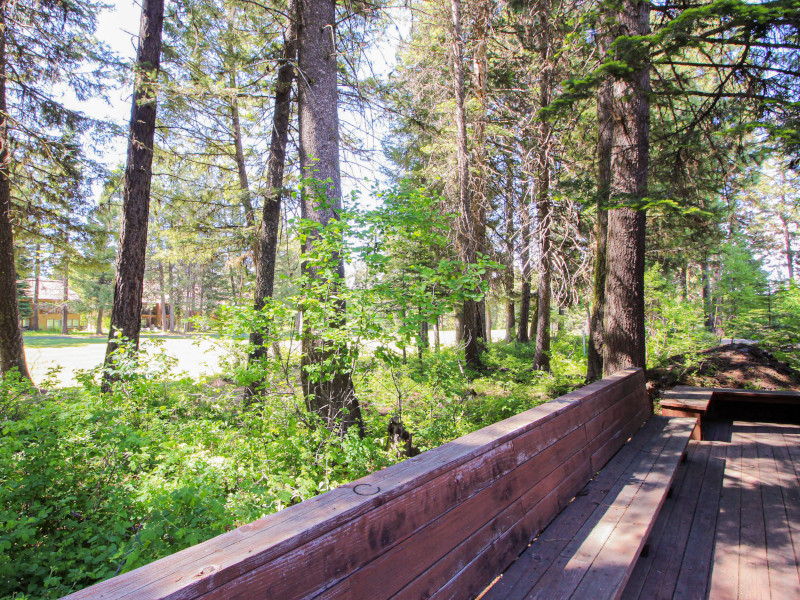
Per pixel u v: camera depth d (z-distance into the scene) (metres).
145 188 8.39
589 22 7.15
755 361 8.02
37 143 11.23
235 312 5.45
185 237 14.17
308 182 5.66
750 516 3.51
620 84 6.63
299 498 3.88
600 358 10.16
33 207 11.98
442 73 13.38
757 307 10.23
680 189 7.89
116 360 5.88
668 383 8.05
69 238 12.93
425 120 13.05
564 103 6.22
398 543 1.58
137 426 5.32
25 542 3.35
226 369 5.78
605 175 9.89
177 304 55.34
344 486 1.61
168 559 1.07
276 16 9.70
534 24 11.95
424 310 4.98
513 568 2.24
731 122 7.14
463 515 1.96
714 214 5.91
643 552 2.99
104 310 49.19
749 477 4.27
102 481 4.01
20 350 11.54
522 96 14.14
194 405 6.54
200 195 14.08
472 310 13.87
